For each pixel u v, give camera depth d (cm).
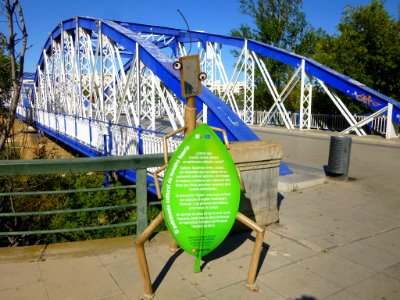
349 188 732
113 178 1114
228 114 914
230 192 331
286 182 709
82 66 2136
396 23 1998
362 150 1346
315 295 323
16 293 321
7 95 554
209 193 327
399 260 395
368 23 2025
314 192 697
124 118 3456
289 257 396
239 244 426
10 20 439
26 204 686
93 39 2359
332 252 412
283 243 434
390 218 541
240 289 330
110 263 379
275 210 498
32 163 378
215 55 2702
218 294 322
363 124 1820
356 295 324
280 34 3075
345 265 381
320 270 369
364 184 768
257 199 476
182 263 378
